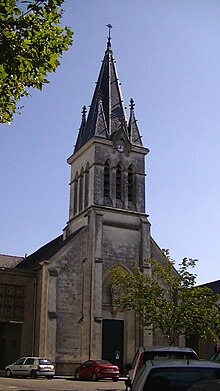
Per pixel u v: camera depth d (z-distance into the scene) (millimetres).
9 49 10453
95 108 45406
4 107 12039
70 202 44781
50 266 38156
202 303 29891
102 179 41938
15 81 11375
